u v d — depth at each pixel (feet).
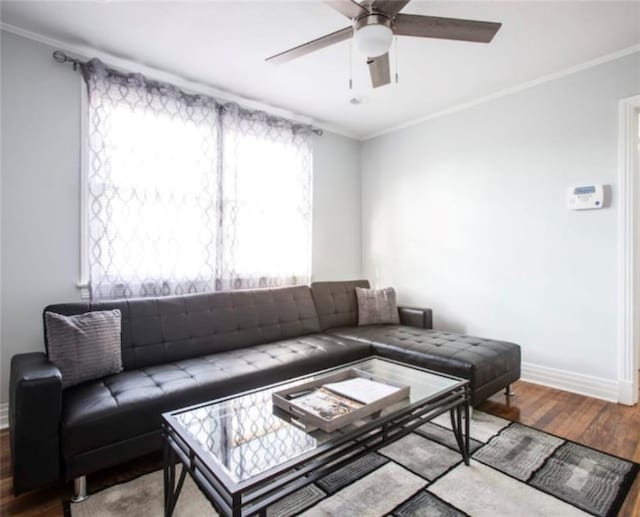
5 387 7.51
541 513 5.00
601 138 8.97
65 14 7.14
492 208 11.05
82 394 5.86
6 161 7.50
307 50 6.43
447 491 5.46
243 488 3.51
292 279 12.14
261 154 11.26
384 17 5.33
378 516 4.94
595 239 9.09
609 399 8.86
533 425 7.58
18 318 7.64
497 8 6.98
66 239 8.16
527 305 10.32
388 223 14.06
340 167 14.24
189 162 9.68
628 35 7.93
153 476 5.90
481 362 7.79
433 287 12.59
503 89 10.60
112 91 8.53
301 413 4.96
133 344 7.54
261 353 8.38
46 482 5.01
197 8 6.98
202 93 10.27
